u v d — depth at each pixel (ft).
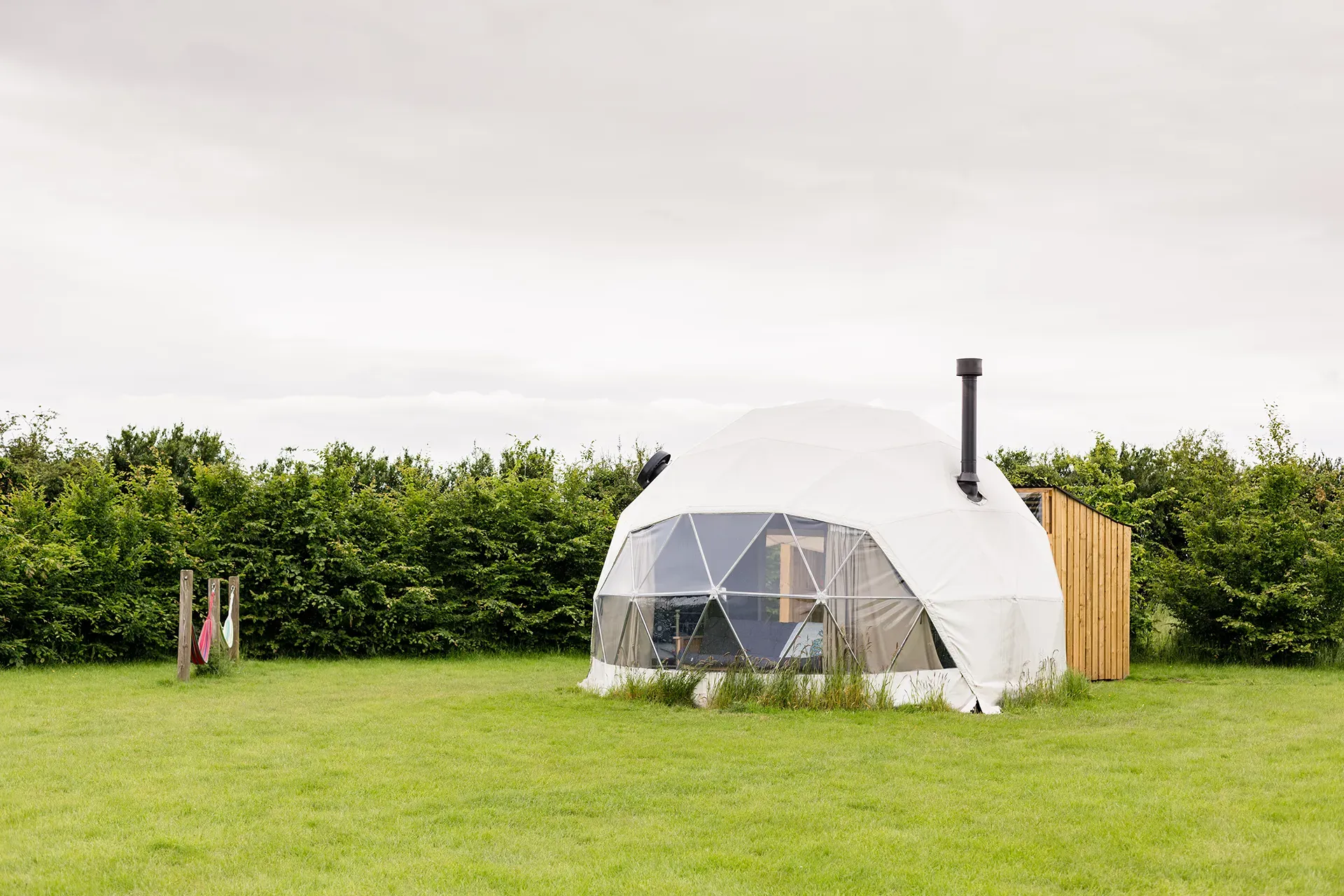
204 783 28.45
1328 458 96.89
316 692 48.16
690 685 44.09
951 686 44.21
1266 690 49.75
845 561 45.14
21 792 27.37
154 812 25.52
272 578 63.36
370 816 25.34
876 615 44.62
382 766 30.81
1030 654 47.14
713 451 51.52
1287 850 22.59
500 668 60.39
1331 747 33.91
